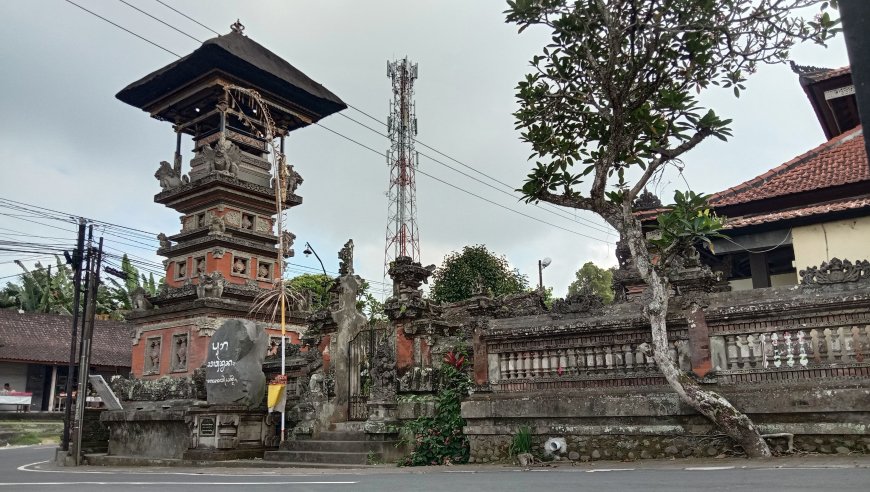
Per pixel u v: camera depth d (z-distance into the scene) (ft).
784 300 35.65
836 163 63.52
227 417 59.62
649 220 66.03
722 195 65.98
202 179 86.22
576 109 42.19
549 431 40.22
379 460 48.70
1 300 168.55
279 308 84.23
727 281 65.57
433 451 45.57
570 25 38.29
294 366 64.28
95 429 78.84
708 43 37.73
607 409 38.58
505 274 133.49
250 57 88.43
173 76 87.51
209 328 78.84
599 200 39.60
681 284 39.83
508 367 43.45
